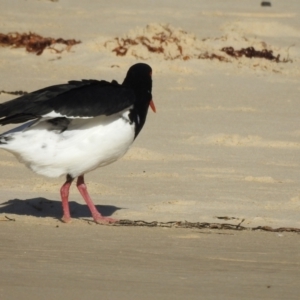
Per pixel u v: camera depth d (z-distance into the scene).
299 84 31.97
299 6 55.75
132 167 18.16
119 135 12.94
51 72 32.44
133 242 11.40
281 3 56.78
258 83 31.61
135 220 13.35
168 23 40.59
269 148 20.89
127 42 35.22
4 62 33.59
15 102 12.55
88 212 14.12
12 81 30.33
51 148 12.66
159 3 53.97
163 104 26.62
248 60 35.06
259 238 11.91
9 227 12.27
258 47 37.00
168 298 8.65
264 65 34.72
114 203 14.80
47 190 15.75
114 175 17.33
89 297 8.57
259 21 43.97
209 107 26.36
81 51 34.91
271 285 9.36
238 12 50.88
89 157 12.86
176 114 24.95
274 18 48.09
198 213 14.02
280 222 13.41
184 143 21.03
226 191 15.98
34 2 50.44
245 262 10.45
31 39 35.88
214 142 21.20
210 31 42.44
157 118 24.20
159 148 20.30
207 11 50.19
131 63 33.75
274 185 16.70
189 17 47.19
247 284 9.36
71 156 12.74
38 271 9.58
